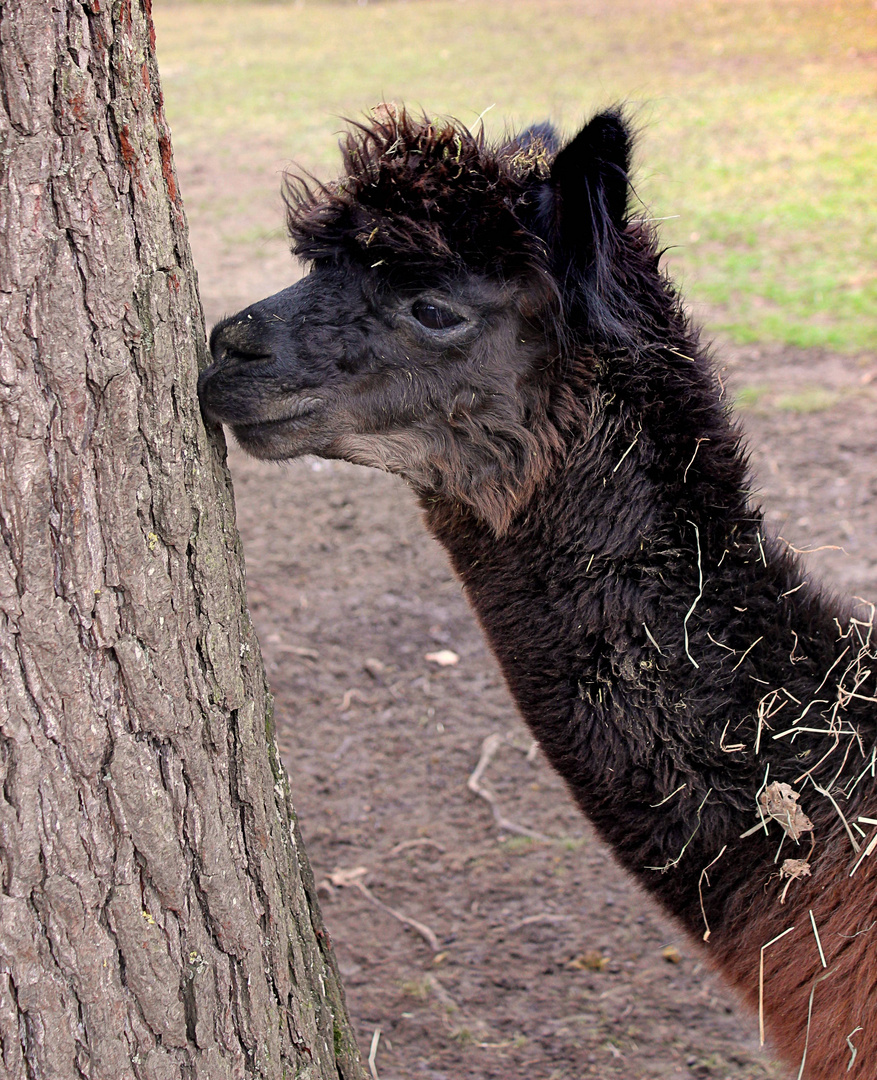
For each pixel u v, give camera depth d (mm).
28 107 2016
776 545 3367
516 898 5035
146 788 2355
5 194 2025
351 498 8898
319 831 5480
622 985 4547
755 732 3055
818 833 3006
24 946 2201
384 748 6098
